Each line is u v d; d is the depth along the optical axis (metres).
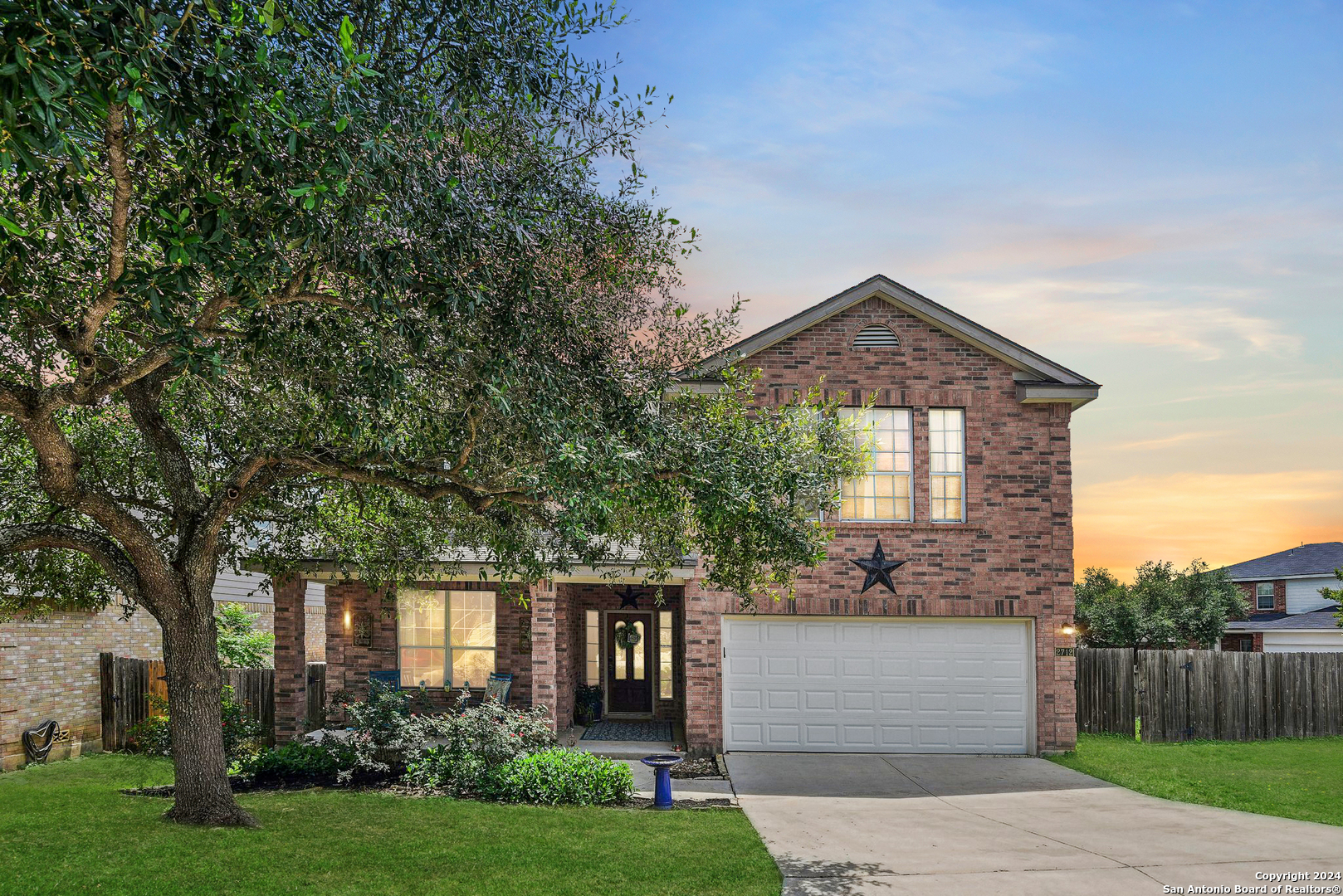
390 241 7.03
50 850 9.12
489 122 8.41
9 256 6.92
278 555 14.19
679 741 17.80
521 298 8.05
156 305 5.88
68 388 7.94
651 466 8.89
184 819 10.34
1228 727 19.77
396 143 6.84
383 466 10.18
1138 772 15.48
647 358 9.95
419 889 8.39
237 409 10.48
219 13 5.39
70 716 16.34
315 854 9.32
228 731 15.27
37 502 11.96
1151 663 19.69
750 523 9.91
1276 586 38.97
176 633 10.45
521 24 7.95
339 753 14.18
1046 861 9.83
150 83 5.16
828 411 11.41
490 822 11.02
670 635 21.08
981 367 17.25
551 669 16.39
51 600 13.49
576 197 8.85
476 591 19.81
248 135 5.77
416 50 7.64
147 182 7.04
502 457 9.37
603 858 9.62
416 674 19.91
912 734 16.89
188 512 10.69
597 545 12.70
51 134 4.67
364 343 8.02
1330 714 20.20
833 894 8.62
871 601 16.89
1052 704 16.84
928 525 16.98
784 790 13.82
